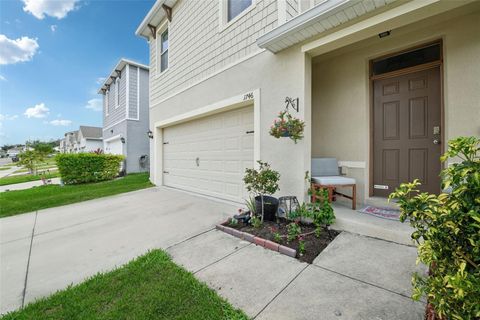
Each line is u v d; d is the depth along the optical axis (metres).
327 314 1.66
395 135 3.56
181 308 1.81
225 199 5.20
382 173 3.70
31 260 2.81
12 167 26.22
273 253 2.64
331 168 3.83
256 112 4.14
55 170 18.53
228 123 5.08
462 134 2.89
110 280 2.24
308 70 3.47
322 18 2.81
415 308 1.65
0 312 1.91
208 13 5.30
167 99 7.10
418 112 3.36
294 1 3.88
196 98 5.74
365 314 1.63
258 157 4.10
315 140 4.38
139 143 11.84
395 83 3.56
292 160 3.58
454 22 2.94
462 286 1.00
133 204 5.30
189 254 2.74
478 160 1.12
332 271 2.19
